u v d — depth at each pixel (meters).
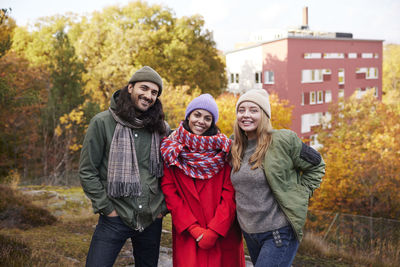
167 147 2.44
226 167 2.56
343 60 35.38
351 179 18.36
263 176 2.32
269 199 2.33
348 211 18.02
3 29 10.00
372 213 17.69
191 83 28.88
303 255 6.77
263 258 2.26
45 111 19.84
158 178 2.52
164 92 22.52
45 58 32.12
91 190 2.25
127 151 2.30
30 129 20.22
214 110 2.52
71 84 22.25
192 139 2.45
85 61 32.12
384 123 21.55
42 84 21.72
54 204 7.90
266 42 33.53
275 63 32.88
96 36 32.28
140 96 2.38
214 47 32.22
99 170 2.36
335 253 7.11
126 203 2.33
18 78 19.23
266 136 2.37
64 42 23.52
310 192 2.36
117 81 28.88
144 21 31.05
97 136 2.28
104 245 2.33
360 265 6.57
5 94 11.23
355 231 9.09
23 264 3.62
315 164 2.33
